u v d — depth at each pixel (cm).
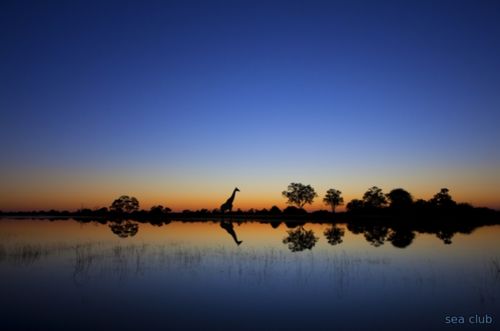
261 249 2414
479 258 1973
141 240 3053
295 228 4878
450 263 1822
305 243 2805
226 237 3381
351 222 6638
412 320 1001
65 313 1067
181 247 2525
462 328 941
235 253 2208
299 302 1167
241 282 1440
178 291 1305
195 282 1443
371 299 1195
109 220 8156
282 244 2741
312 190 11075
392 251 2278
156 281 1462
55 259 1981
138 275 1577
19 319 1015
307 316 1036
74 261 1920
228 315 1046
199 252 2252
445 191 8525
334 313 1060
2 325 970
